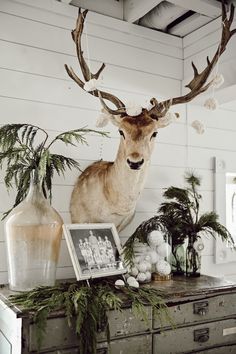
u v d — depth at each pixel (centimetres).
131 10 237
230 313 188
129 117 200
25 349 139
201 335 177
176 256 221
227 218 292
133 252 198
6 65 207
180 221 219
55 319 145
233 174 290
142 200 241
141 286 188
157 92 254
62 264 213
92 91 198
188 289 182
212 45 241
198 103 266
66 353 146
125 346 157
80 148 223
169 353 167
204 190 268
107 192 218
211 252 267
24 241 173
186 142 263
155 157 249
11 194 202
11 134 184
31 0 215
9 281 178
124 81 243
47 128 215
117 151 235
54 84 220
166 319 166
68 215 215
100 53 236
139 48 250
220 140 279
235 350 188
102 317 149
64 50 224
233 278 276
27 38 214
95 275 172
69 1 220
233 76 221
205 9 221
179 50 265
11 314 152
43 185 185
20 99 209
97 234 186
